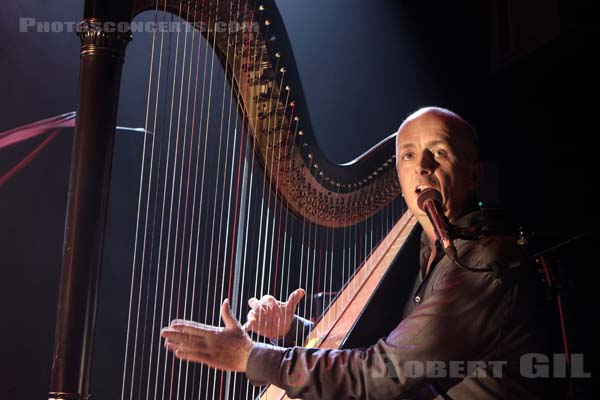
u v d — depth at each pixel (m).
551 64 5.21
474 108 5.55
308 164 2.27
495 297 1.70
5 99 4.59
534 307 1.75
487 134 5.50
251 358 1.72
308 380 1.67
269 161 2.15
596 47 4.95
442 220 1.74
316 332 2.29
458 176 1.98
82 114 1.51
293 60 2.09
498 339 1.70
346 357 1.70
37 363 4.46
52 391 1.42
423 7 5.62
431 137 2.00
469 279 1.73
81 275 1.45
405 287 2.27
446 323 1.67
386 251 2.55
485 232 1.82
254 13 1.95
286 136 2.14
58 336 1.44
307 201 2.33
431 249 2.05
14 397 4.39
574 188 5.32
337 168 2.39
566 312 1.80
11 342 4.44
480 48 5.62
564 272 1.82
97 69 1.53
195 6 1.83
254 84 2.04
